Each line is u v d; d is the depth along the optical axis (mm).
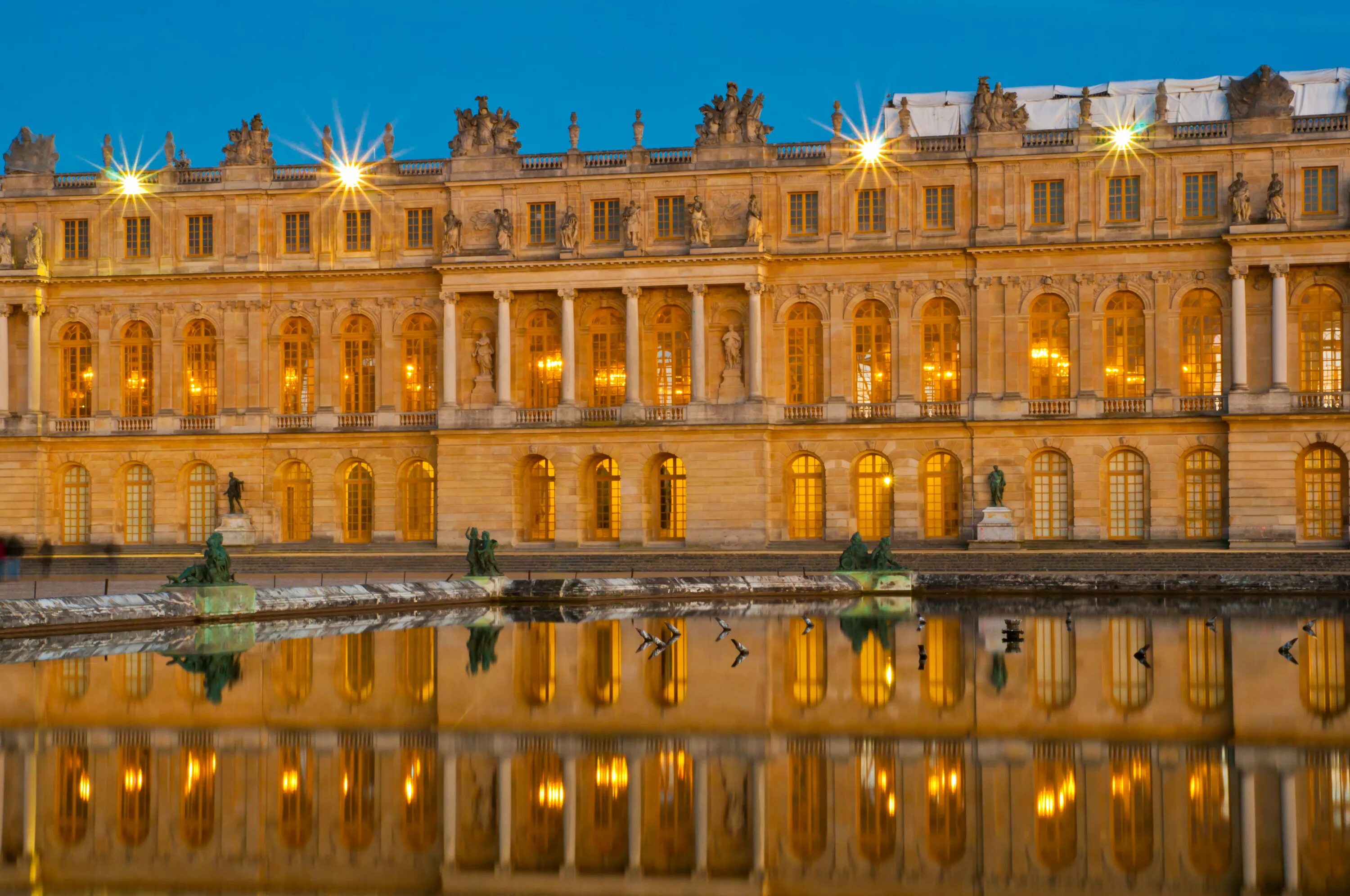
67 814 27219
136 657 47875
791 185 97500
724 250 96000
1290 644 46000
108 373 103312
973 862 23938
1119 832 25281
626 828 26219
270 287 102438
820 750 31547
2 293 102812
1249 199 91188
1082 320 94000
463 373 100812
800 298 97375
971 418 94688
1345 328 91125
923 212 96125
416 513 101750
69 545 103625
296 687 40781
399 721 35406
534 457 99812
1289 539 90062
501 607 69875
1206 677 41156
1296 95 104688
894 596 73562
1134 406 93250
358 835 26016
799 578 74250
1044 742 32031
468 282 99125
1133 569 84250
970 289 95438
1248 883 22531
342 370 102125
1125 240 92812
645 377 98625
